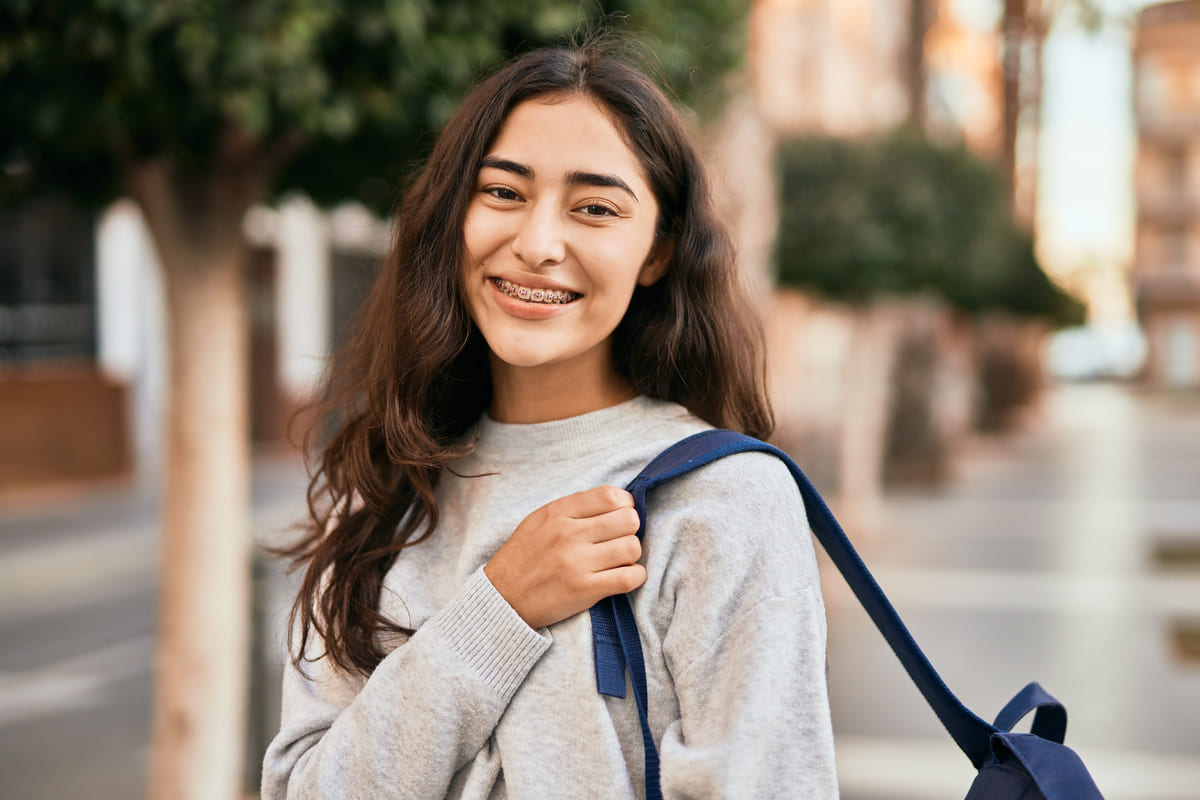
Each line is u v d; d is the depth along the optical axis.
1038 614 7.06
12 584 7.38
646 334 1.27
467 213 1.21
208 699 2.71
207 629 2.73
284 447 14.09
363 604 1.24
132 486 11.48
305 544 1.48
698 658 1.04
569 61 1.20
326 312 14.72
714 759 0.98
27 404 10.55
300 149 2.89
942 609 7.21
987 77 17.41
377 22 2.26
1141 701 5.17
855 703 5.11
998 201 9.60
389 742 1.10
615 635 1.08
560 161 1.15
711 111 3.04
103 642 6.29
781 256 8.88
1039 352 32.81
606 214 1.16
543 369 1.26
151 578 7.99
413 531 1.29
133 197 2.76
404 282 1.24
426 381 1.26
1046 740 1.14
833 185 8.84
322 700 1.25
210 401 2.75
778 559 1.06
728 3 2.82
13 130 2.55
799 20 17.78
